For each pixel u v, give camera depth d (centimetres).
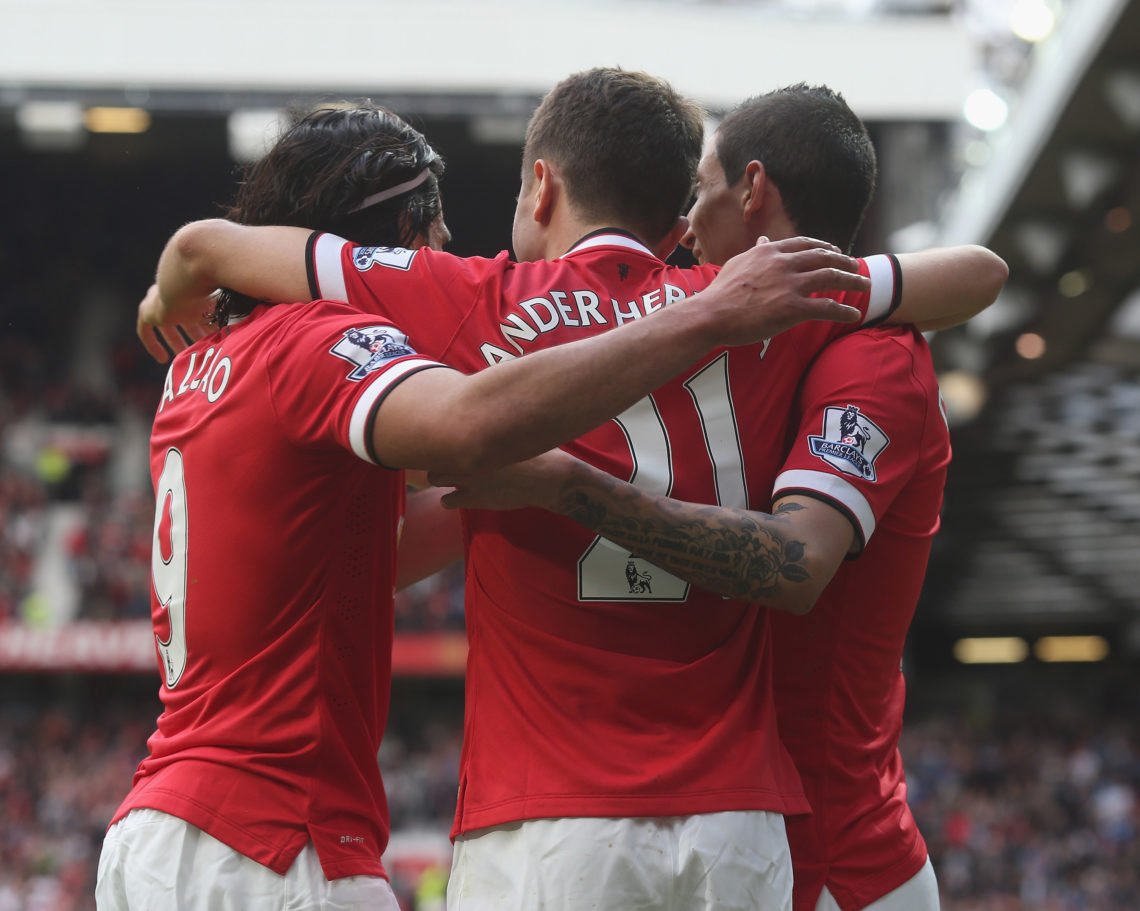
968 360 1941
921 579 322
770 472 294
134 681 3550
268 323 289
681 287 290
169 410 309
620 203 299
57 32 3020
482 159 3434
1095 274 1648
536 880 266
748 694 285
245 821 274
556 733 274
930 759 3020
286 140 313
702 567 267
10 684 3488
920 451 303
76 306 4212
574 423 248
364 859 283
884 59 2973
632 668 274
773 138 312
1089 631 3631
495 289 287
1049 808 2781
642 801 265
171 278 319
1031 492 2378
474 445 247
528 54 3033
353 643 292
